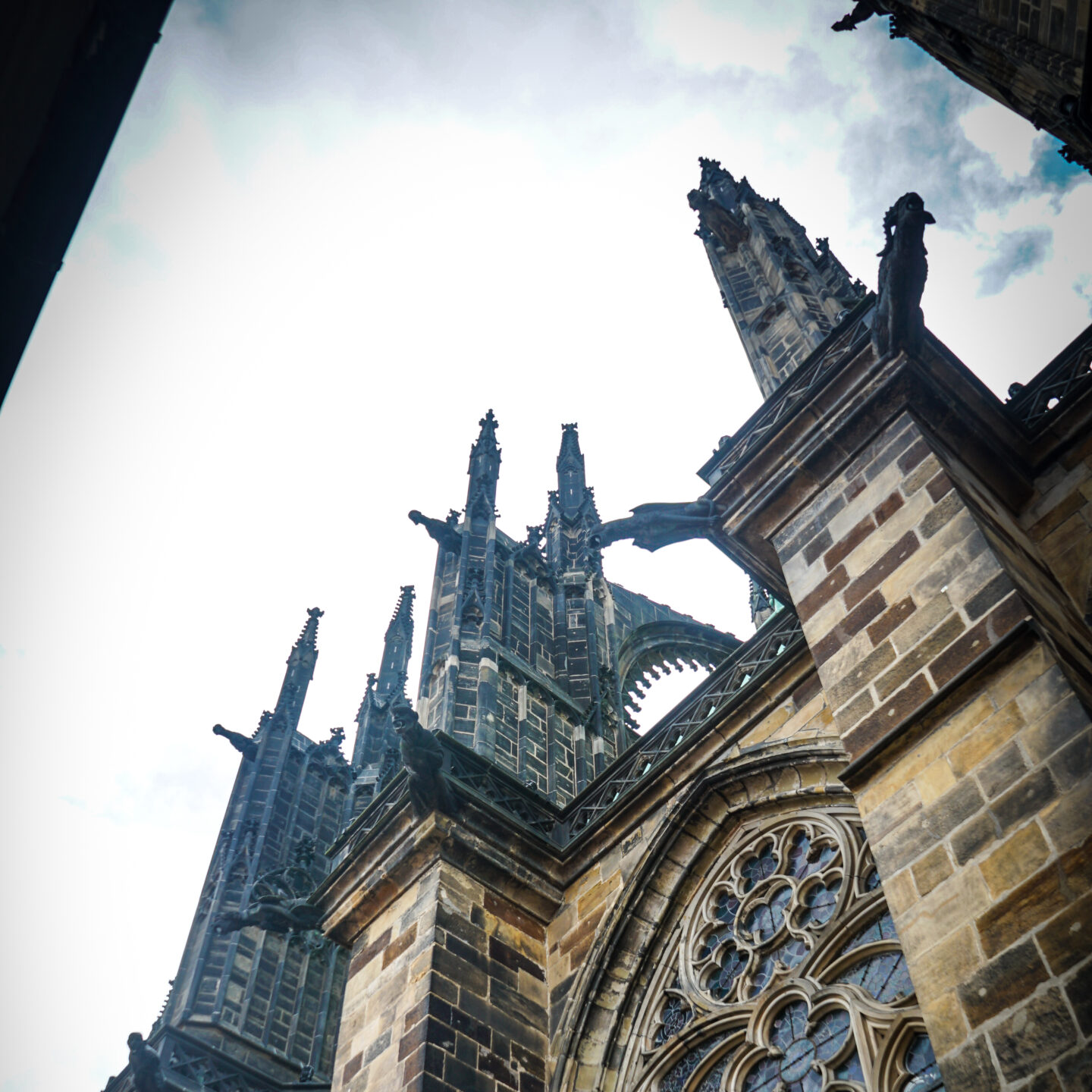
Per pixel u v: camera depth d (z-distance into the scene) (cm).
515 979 3153
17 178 769
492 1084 2845
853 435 2705
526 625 5472
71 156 789
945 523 2303
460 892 3259
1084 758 1697
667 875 3108
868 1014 2328
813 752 2883
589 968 3062
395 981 3095
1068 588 2544
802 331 4084
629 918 3094
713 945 2897
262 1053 5341
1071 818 1655
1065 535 2636
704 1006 2775
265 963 5781
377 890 3419
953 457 2630
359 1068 2975
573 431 7356
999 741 1842
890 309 2681
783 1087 2411
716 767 3117
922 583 2244
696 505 2997
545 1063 3003
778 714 3095
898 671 2145
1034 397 3009
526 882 3381
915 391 2680
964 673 1967
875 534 2459
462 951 3100
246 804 6769
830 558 2534
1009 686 1894
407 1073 2778
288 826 6794
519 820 3578
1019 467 2784
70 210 789
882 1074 2216
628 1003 2972
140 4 814
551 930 3359
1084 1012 1458
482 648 4881
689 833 3122
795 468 2758
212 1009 5400
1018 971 1568
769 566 2905
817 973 2520
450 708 4497
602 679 5353
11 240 765
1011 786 1772
